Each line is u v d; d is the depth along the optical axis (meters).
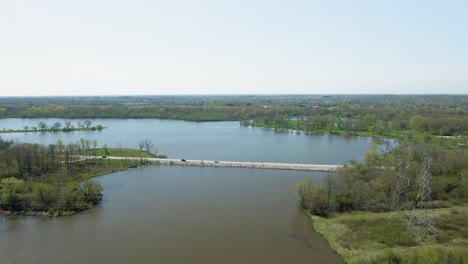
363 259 59.66
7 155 108.25
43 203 85.88
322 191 86.19
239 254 64.38
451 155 111.94
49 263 61.56
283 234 72.38
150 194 97.12
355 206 84.12
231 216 81.38
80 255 64.31
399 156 114.38
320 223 76.69
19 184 89.00
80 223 78.12
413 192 85.75
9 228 75.88
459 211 80.00
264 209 85.62
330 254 64.44
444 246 64.88
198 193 97.75
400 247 65.38
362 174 102.19
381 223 74.94
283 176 116.12
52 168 112.25
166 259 62.84
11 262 61.91
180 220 79.19
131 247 67.12
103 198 93.94
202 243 68.50
